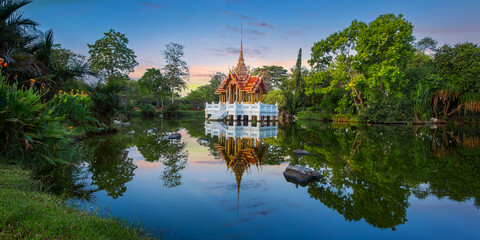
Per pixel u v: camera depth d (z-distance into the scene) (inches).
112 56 1654.8
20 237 104.0
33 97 265.1
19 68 363.6
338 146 529.7
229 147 518.6
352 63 1317.7
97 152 414.0
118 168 315.3
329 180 282.8
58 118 273.6
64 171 276.5
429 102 1358.3
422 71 1368.1
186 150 471.8
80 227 124.9
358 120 1357.0
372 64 1294.3
